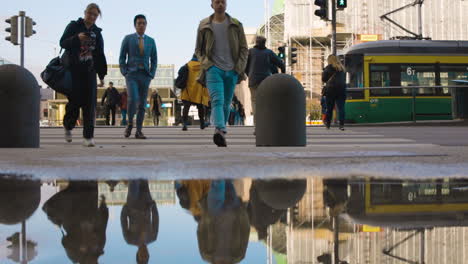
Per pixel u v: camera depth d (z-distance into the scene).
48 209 1.37
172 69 48.66
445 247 0.85
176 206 1.43
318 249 0.85
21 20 14.73
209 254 0.84
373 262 0.75
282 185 1.95
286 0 71.44
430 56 17.62
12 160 3.35
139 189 1.85
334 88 11.59
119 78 46.41
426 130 11.76
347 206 1.40
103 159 3.43
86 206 1.43
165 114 44.03
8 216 1.25
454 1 66.38
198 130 12.73
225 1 5.75
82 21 5.70
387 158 3.41
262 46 9.04
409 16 68.50
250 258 0.80
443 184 1.96
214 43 5.79
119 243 0.93
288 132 5.62
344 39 70.75
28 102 5.18
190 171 2.55
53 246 0.90
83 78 5.76
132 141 8.05
